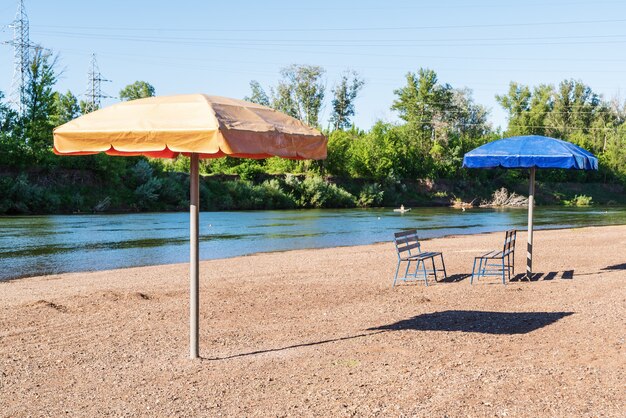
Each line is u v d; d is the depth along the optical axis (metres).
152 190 60.19
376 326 9.44
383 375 6.85
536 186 99.50
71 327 9.54
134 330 9.33
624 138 111.19
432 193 92.00
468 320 9.81
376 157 87.75
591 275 15.13
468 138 113.25
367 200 79.88
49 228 36.62
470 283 14.11
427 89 110.50
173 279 15.75
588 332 8.79
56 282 16.30
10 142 55.38
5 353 8.03
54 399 6.25
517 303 11.34
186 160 76.94
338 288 13.31
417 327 9.32
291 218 50.47
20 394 6.42
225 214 55.91
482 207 83.38
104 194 58.97
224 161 78.06
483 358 7.52
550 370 6.97
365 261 19.28
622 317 9.76
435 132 107.31
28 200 52.31
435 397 6.12
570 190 102.19
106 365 7.44
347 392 6.30
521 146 13.47
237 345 8.35
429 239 30.48
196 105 6.77
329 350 7.98
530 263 14.65
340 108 109.75
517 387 6.39
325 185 75.75
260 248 27.30
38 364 7.51
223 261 20.72
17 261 22.08
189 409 5.91
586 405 5.86
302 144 7.16
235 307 11.12
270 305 11.32
